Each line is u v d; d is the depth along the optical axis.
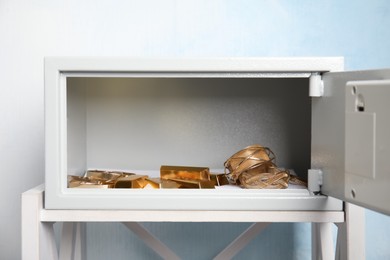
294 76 1.11
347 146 0.92
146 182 1.22
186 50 1.70
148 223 1.73
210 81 1.55
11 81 1.70
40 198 1.12
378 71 0.90
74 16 1.69
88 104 1.56
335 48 1.71
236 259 1.73
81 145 1.47
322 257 1.42
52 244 1.19
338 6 1.71
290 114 1.54
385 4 1.71
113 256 1.73
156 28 1.70
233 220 1.13
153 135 1.56
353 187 0.90
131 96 1.56
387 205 0.80
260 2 1.70
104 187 1.18
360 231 1.11
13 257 1.73
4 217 1.72
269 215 1.13
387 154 0.80
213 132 1.56
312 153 1.15
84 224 1.70
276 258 1.73
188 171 1.28
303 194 1.13
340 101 1.01
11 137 1.71
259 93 1.54
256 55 1.71
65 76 1.12
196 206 1.12
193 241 1.73
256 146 1.28
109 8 1.70
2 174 1.72
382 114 0.81
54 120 1.11
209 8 1.70
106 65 1.10
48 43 1.70
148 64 1.10
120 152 1.57
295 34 1.71
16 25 1.70
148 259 1.73
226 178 1.31
